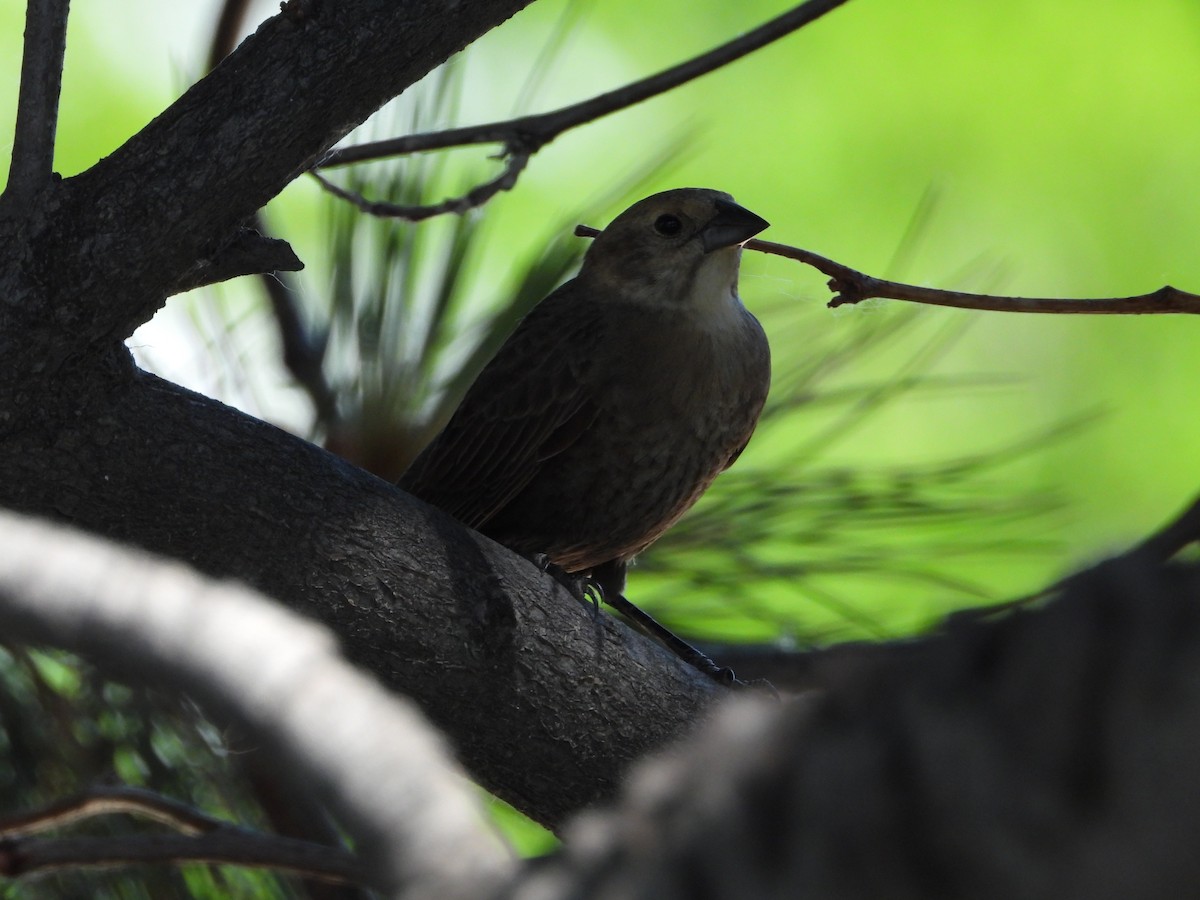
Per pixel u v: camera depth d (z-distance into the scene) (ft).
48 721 15.14
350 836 6.51
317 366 15.34
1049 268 16.26
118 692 15.12
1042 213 16.29
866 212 16.29
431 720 15.06
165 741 15.15
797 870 5.09
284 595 15.02
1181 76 16.31
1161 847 4.77
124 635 6.04
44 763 15.14
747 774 5.36
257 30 15.01
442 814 6.15
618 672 15.08
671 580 15.39
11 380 14.97
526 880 5.80
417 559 15.03
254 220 15.35
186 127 14.99
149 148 14.98
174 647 6.09
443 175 15.40
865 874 5.00
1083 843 4.83
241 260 15.02
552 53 15.75
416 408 15.35
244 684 6.15
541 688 15.06
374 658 15.03
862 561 15.33
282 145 14.99
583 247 15.42
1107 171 16.31
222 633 6.18
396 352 15.34
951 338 15.71
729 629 15.44
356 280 15.35
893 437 16.08
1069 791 4.88
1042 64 16.33
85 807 14.96
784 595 15.53
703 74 15.21
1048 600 5.22
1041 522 15.37
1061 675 4.99
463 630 15.05
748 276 15.61
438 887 5.97
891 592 15.52
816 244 16.26
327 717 6.22
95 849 14.87
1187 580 5.05
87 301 14.97
